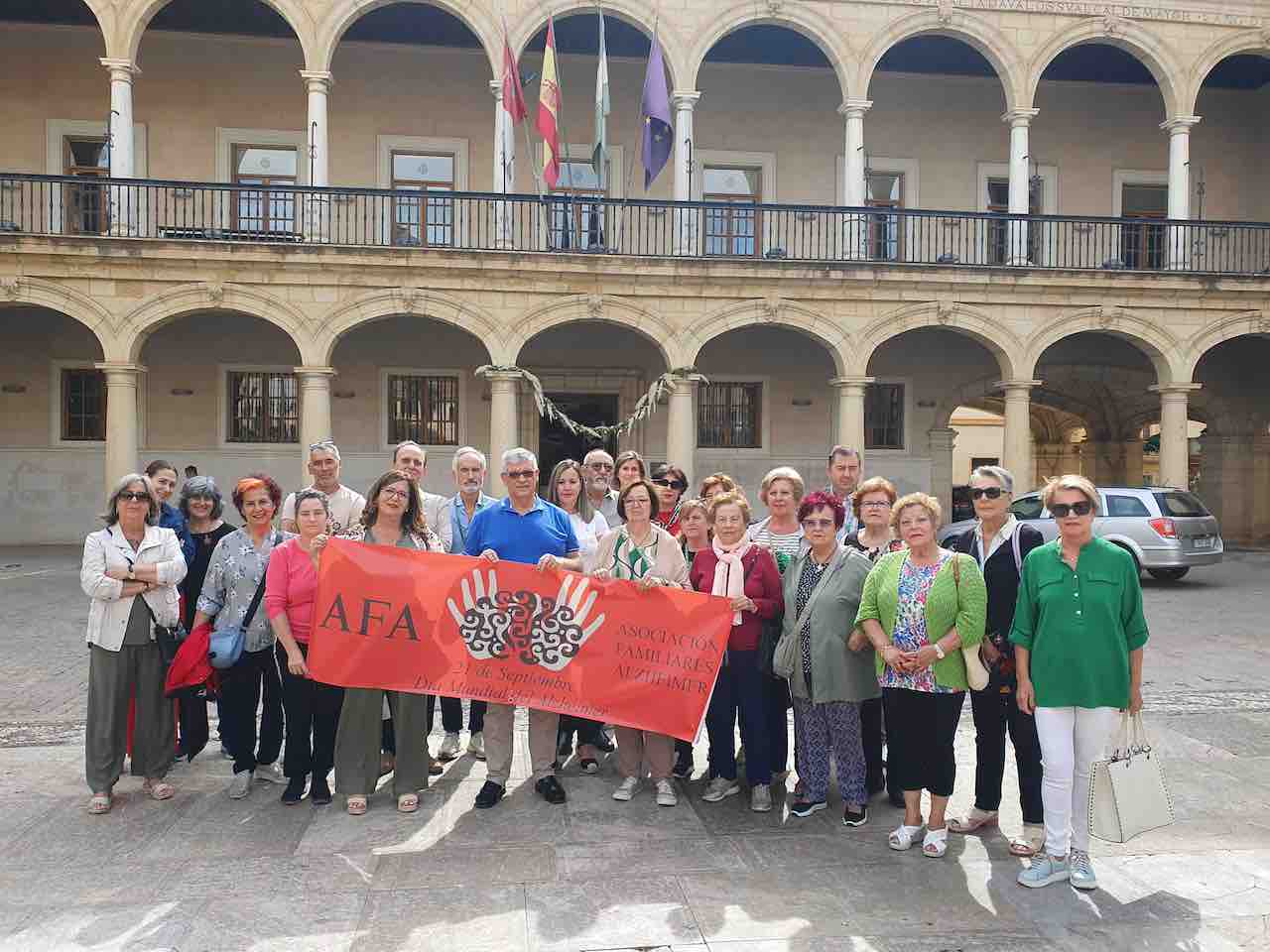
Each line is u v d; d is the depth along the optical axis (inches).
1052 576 155.2
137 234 580.4
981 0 639.1
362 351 711.7
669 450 611.8
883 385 769.6
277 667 198.1
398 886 152.5
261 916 141.7
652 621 190.9
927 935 137.2
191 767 216.4
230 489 697.6
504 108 598.2
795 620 185.2
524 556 203.2
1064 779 153.4
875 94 757.3
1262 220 789.9
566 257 590.6
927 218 732.0
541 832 176.6
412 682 188.2
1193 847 171.5
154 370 689.6
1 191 565.9
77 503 690.8
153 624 190.1
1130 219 641.0
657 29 616.1
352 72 705.0
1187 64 655.8
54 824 178.9
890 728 171.0
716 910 144.5
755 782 189.9
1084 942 135.6
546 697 190.5
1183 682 306.2
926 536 165.6
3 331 680.4
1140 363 780.6
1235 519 809.5
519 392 727.7
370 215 703.1
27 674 303.1
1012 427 637.3
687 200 611.8
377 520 197.8
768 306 612.1
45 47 672.4
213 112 690.8
